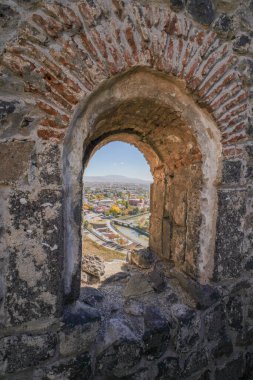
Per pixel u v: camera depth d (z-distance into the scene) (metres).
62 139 1.38
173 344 1.87
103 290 2.26
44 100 1.32
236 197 1.96
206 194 1.91
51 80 1.31
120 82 1.57
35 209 1.35
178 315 1.87
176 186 2.25
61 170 1.40
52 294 1.43
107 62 1.40
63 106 1.35
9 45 1.23
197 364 1.97
